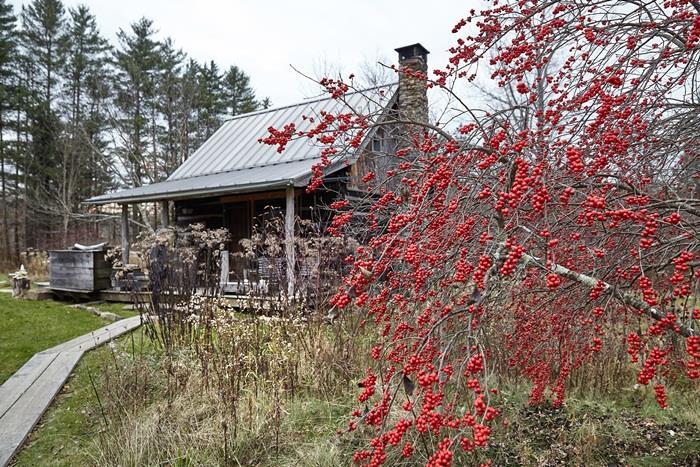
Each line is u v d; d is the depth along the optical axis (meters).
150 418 3.55
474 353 1.69
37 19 25.30
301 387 4.32
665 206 2.10
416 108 8.55
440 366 1.57
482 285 1.59
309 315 5.21
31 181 23.67
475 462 3.09
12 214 24.58
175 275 6.08
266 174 8.59
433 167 2.42
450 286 2.15
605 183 2.21
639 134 2.31
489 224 2.12
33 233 24.06
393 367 2.07
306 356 4.69
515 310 3.06
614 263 2.26
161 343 5.26
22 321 7.37
